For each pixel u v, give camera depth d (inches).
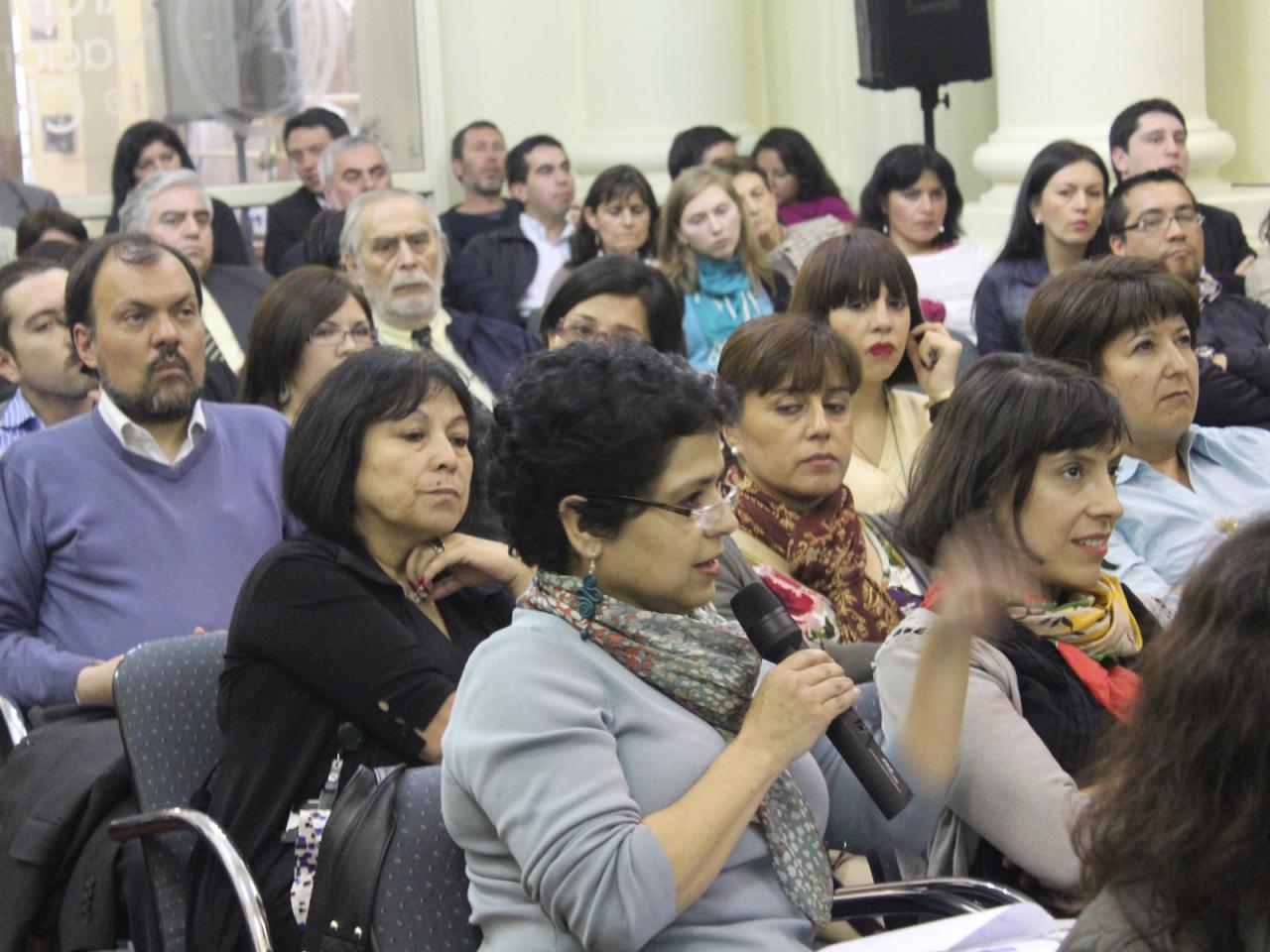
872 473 159.2
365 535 112.7
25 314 175.5
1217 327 219.1
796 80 373.7
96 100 316.5
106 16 315.9
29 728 140.3
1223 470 154.3
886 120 362.0
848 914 101.6
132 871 121.3
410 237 211.0
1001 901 98.6
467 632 116.7
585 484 89.0
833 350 132.6
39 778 126.1
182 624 142.2
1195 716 60.8
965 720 101.2
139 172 302.8
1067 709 106.4
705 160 317.7
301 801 106.7
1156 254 221.3
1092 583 109.3
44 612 142.9
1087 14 293.1
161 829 107.0
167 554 143.5
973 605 93.2
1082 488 107.6
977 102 358.0
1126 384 145.7
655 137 350.3
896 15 297.4
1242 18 325.1
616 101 353.4
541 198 318.7
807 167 329.4
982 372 110.4
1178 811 60.6
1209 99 329.4
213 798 109.7
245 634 108.1
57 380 176.1
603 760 86.3
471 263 303.3
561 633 90.2
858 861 117.9
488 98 358.6
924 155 271.1
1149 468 150.7
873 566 139.9
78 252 182.4
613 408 88.2
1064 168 240.7
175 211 248.2
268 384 171.0
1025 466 107.0
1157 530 149.1
